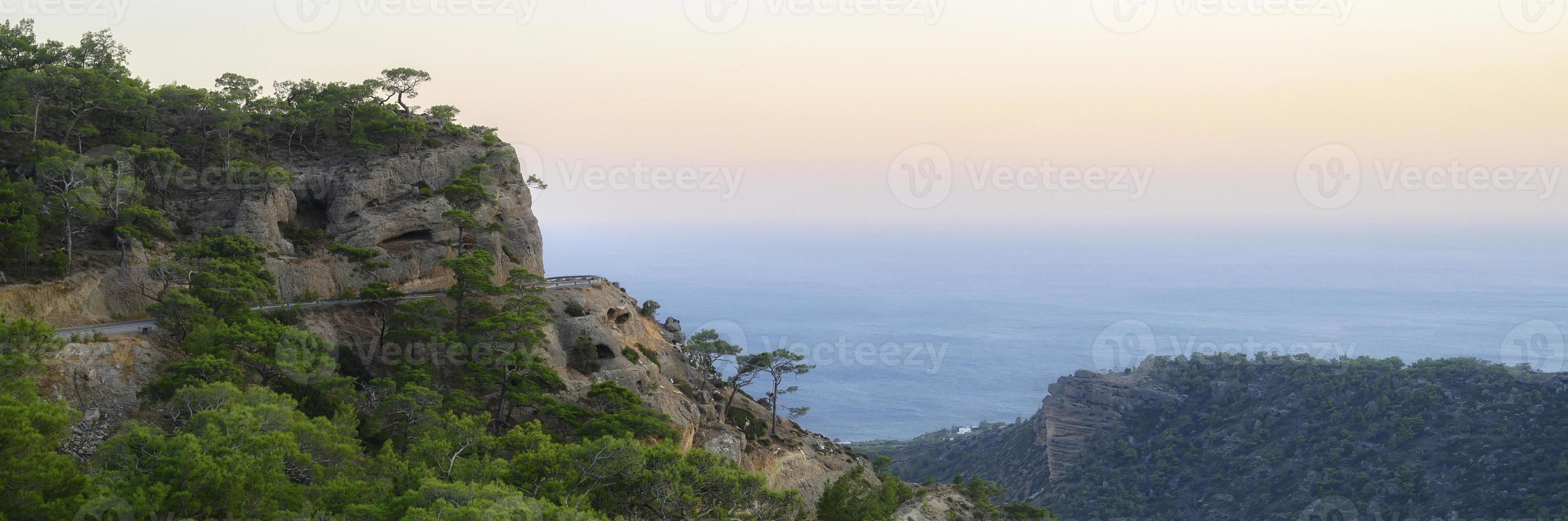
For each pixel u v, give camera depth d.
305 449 52.81
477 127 112.44
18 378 49.69
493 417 76.12
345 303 83.56
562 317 91.56
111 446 46.78
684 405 91.75
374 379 73.50
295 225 91.69
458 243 95.94
